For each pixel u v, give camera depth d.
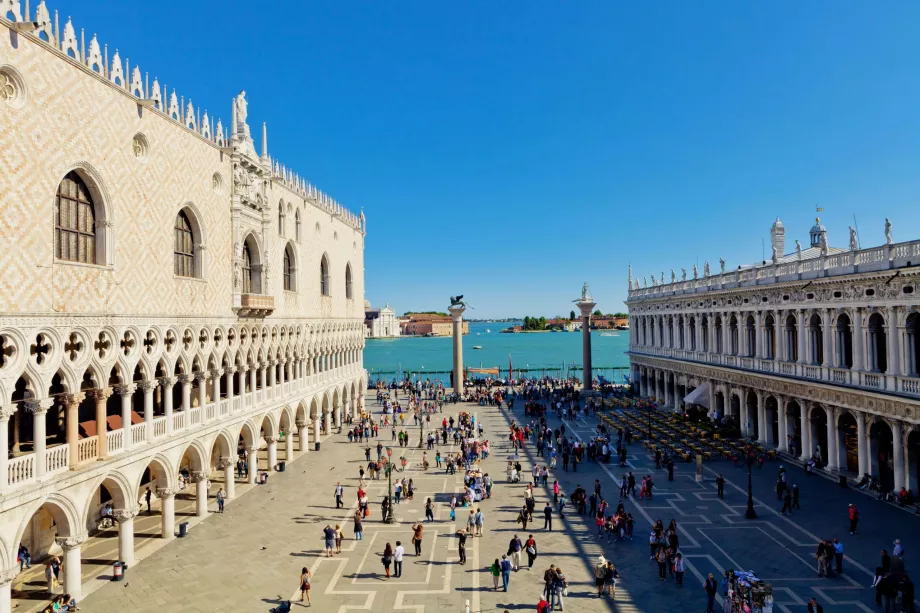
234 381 48.47
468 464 51.12
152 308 33.38
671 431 60.94
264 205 48.03
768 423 55.34
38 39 25.25
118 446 30.64
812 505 38.84
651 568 30.33
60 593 28.05
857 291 42.59
